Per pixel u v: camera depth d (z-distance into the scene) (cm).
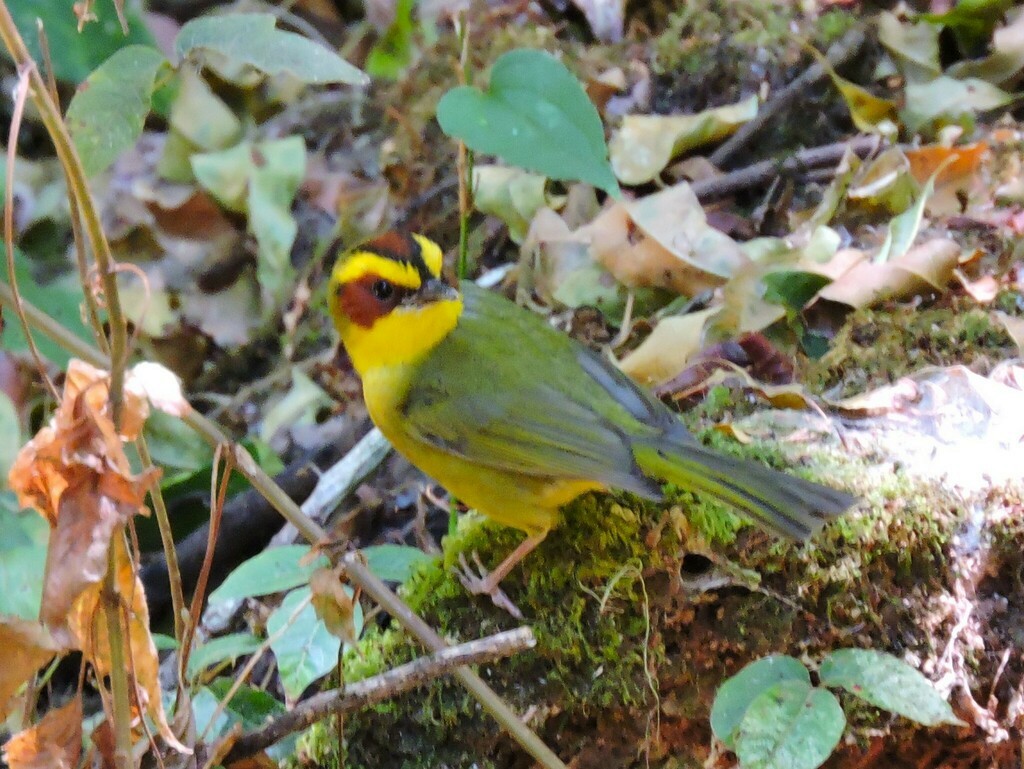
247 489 766
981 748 557
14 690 393
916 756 562
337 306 612
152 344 925
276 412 857
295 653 525
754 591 540
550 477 551
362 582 459
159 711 421
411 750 550
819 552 535
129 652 398
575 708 549
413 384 588
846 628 541
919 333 687
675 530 537
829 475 551
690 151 929
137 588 406
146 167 987
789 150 913
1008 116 880
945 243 716
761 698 464
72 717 413
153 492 441
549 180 923
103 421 353
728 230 850
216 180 961
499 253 916
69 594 353
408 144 982
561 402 564
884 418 605
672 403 694
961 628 550
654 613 540
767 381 702
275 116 1037
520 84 509
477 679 476
